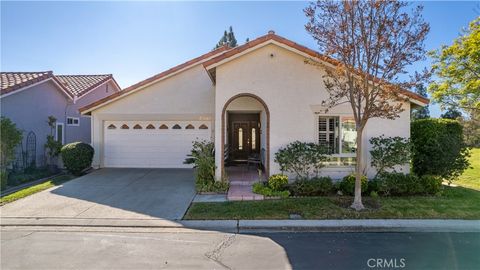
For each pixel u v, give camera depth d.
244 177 11.84
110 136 14.89
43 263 4.94
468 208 7.86
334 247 5.65
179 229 6.68
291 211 7.68
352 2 7.31
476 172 14.70
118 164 14.88
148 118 14.75
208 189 9.69
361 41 7.48
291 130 10.44
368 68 7.51
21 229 6.66
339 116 10.64
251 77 10.45
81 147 12.96
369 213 7.41
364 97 7.94
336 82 8.12
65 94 17.39
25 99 14.63
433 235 6.29
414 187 9.23
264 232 6.53
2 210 7.91
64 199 8.98
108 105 14.68
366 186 9.16
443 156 10.10
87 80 20.95
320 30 7.70
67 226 6.85
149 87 14.73
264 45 10.30
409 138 10.25
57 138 16.97
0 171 10.90
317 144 10.11
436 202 8.41
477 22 16.50
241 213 7.49
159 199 8.95
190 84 14.74
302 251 5.46
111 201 8.75
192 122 14.85
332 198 8.87
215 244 5.80
